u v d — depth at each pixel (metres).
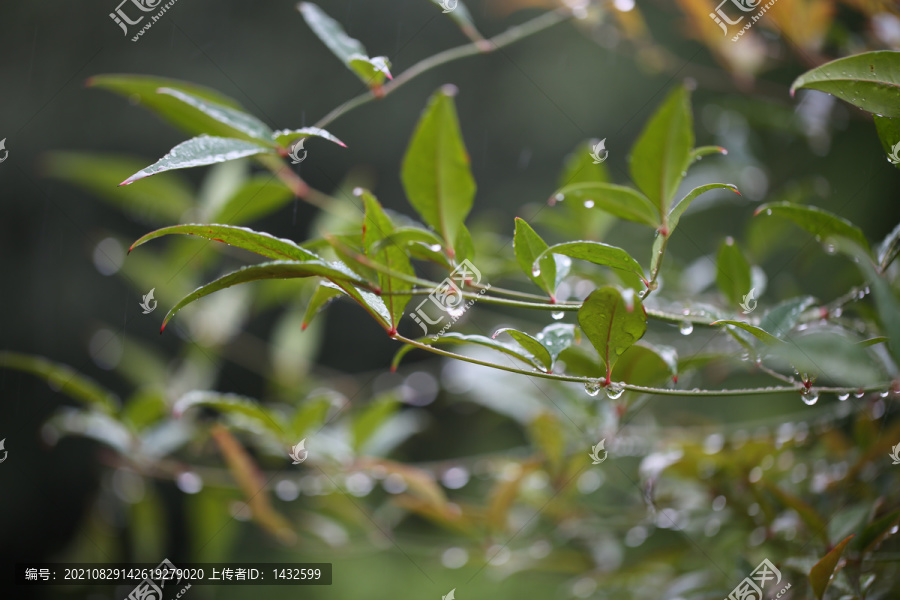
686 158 0.91
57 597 1.56
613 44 1.20
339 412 1.23
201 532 1.19
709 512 1.02
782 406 1.66
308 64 2.34
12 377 2.32
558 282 0.90
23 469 2.30
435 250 0.91
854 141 1.26
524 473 1.04
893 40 0.98
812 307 0.95
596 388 0.89
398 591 2.03
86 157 1.10
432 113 0.91
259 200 1.05
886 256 0.91
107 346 1.49
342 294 0.89
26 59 2.33
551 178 2.32
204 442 1.14
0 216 2.38
